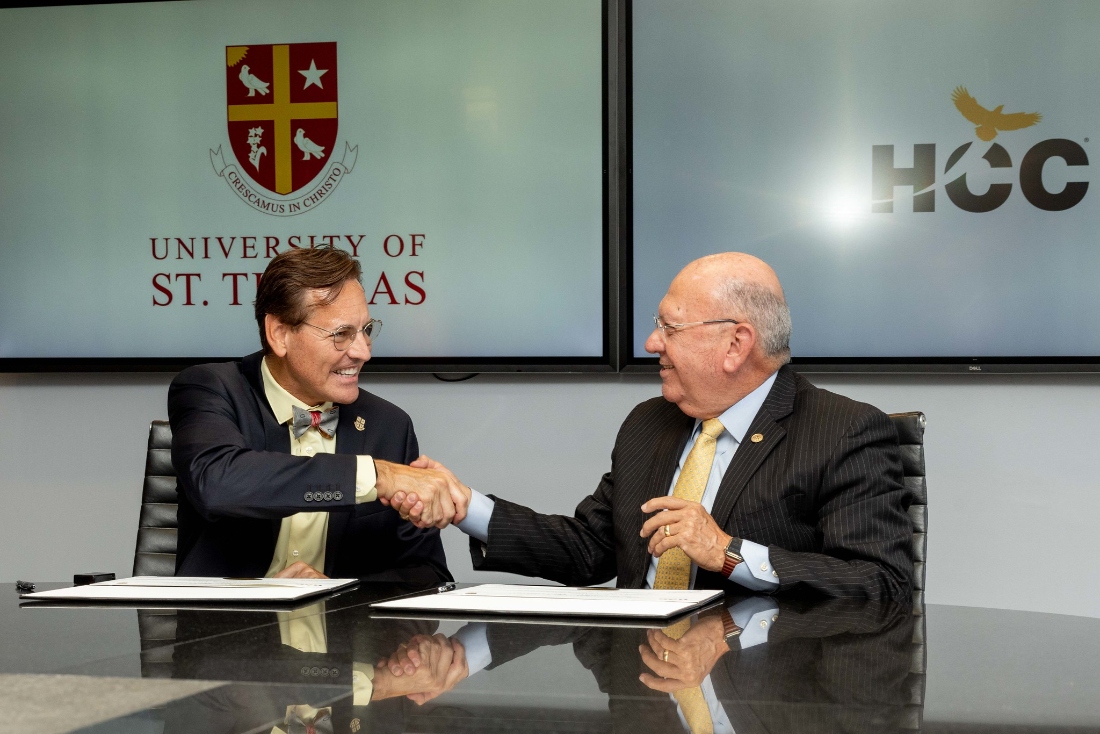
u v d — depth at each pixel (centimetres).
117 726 73
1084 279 280
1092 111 279
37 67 319
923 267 286
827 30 288
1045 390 288
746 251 293
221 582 159
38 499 326
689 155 294
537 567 193
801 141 290
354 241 308
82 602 139
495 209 303
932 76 285
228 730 72
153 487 225
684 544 159
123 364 317
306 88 309
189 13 313
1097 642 111
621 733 72
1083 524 286
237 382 202
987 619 128
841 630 119
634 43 295
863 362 289
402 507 171
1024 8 281
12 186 321
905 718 77
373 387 314
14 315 321
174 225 316
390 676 91
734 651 104
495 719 76
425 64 304
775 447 179
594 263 299
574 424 306
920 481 194
